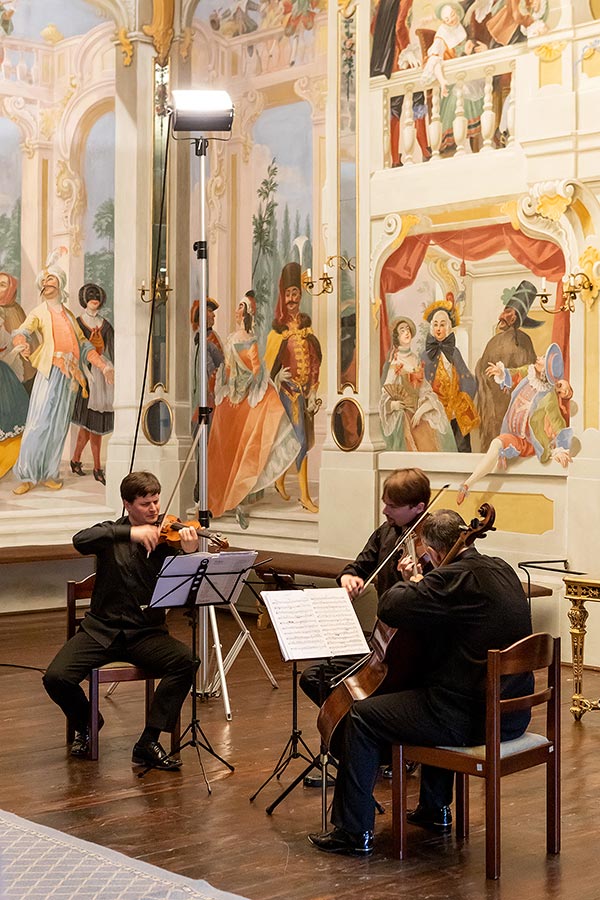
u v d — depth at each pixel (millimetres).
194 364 11070
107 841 4465
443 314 8891
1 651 8539
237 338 10656
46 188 10812
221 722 6445
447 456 8859
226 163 10797
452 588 4238
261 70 10477
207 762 5621
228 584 5461
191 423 11086
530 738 4355
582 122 8102
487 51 8594
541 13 8266
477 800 5105
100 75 11016
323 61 9961
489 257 8633
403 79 9102
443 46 8859
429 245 8977
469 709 4238
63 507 10789
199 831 4594
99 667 5695
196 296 11062
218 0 10797
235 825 4672
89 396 11016
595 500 8008
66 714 5754
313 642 4477
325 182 9938
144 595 5781
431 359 8977
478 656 4242
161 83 11047
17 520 10508
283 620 4484
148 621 5766
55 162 10867
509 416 8492
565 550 8195
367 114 9320
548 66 8258
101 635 5734
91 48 10992
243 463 10523
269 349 10359
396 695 4344
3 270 10539
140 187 11008
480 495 8672
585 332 8078
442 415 8914
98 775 5383
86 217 11039
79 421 10938
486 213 8625
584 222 8133
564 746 5988
